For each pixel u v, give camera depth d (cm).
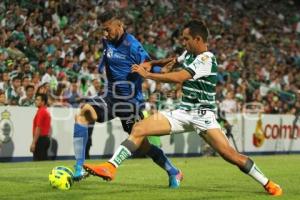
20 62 4250
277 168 3180
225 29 6912
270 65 6450
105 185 2144
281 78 6297
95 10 5631
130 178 2469
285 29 7725
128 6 6106
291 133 5391
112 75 2183
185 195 1878
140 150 2069
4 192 1898
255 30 7200
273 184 1914
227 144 1856
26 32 4806
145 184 2223
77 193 1884
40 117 3756
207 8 7088
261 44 6975
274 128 5238
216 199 1800
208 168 3097
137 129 1819
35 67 4531
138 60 2150
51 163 3484
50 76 4253
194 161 3769
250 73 5909
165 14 6438
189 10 6781
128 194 1878
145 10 6225
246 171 1892
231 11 7394
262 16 7738
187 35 1834
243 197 1855
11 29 4775
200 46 1836
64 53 4797
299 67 6862
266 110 5378
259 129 5103
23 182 2209
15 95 3928
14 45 4531
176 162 3634
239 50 6525
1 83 3928
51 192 1903
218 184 2261
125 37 2153
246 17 7450
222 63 5891
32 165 3272
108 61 2177
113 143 4234
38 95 3775
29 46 4688
